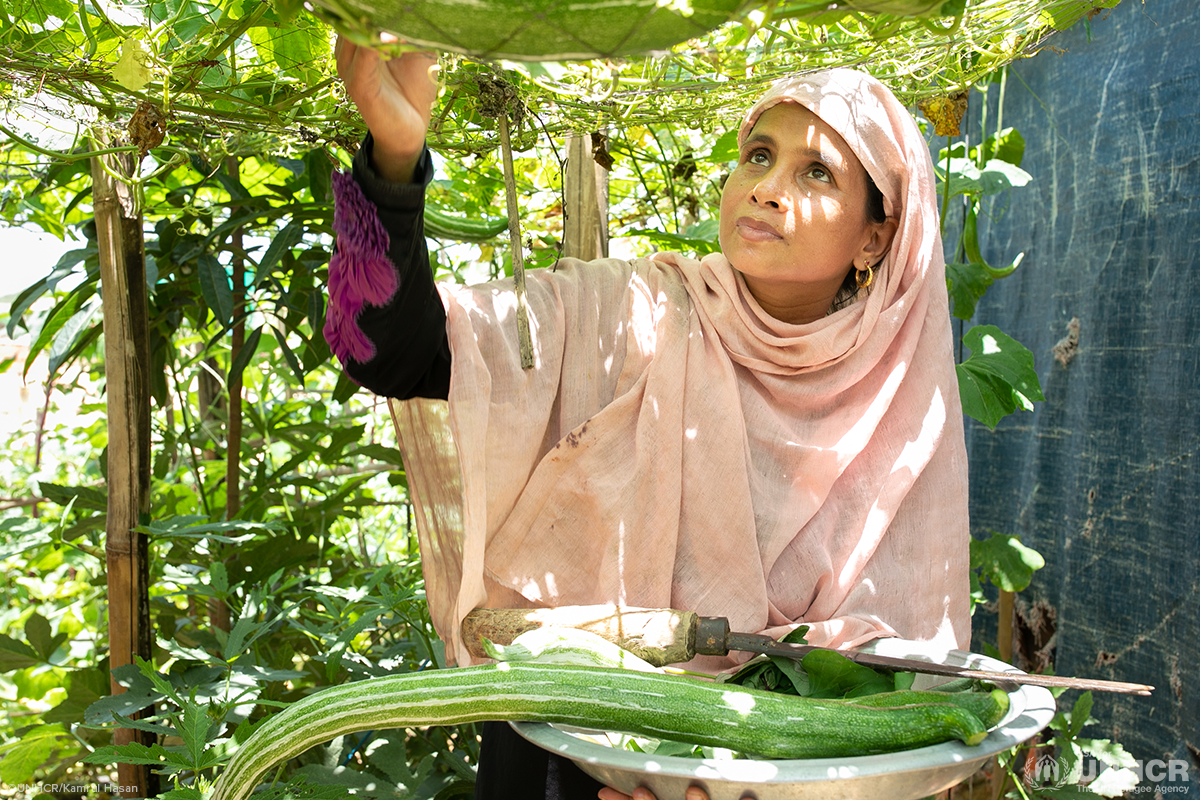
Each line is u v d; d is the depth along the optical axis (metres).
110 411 1.76
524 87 1.66
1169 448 2.02
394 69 1.10
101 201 1.73
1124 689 1.13
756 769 0.95
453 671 1.13
